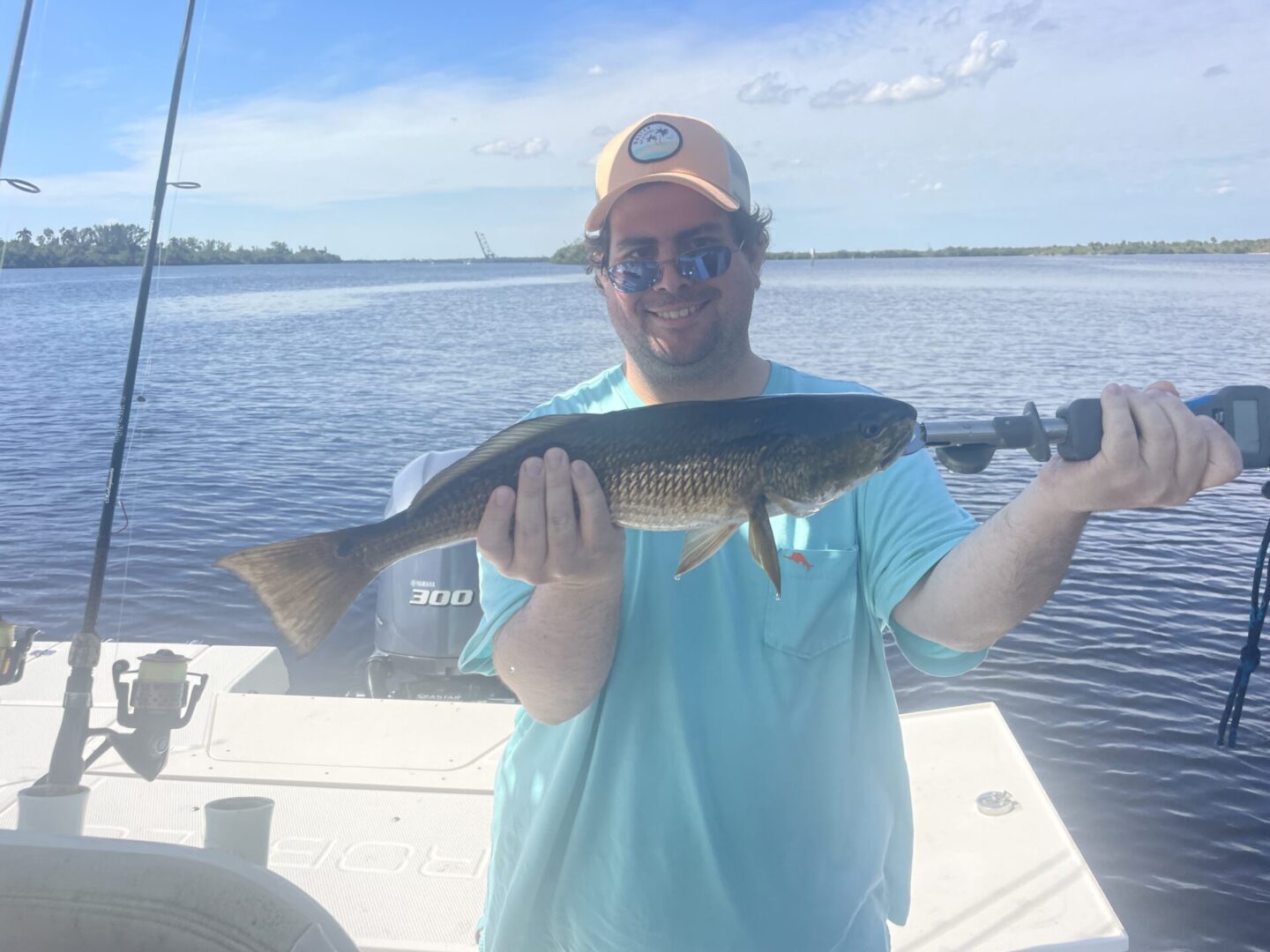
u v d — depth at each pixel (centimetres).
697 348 262
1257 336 3728
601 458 234
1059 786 672
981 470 203
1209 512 1269
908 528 238
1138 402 178
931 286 9306
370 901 340
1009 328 4262
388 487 1484
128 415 404
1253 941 528
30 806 309
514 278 15788
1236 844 607
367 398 2434
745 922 238
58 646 559
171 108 475
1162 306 5762
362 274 18712
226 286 11681
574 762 242
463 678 574
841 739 241
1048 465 195
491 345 3888
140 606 977
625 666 245
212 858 142
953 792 409
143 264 450
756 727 237
